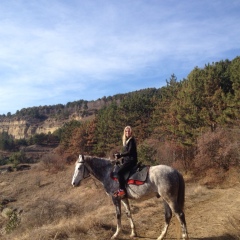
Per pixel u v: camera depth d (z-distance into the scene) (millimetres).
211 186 26406
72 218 13195
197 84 38312
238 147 30281
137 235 9484
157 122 46969
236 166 29938
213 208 14031
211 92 36688
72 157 66938
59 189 41719
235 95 32000
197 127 36500
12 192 46719
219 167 31062
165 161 35562
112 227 10156
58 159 64750
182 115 37906
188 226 10641
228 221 10547
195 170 33531
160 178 8086
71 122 81125
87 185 37406
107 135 58000
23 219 15773
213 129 35719
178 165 35250
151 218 11836
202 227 10359
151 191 8320
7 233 14617
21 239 9789
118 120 55000
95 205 19453
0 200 36750
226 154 30312
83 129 67000
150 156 33500
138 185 8422
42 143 124812
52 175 56688
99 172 9336
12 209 25453
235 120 32094
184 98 38969
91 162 9422
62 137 79375
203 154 32281
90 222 10070
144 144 35125
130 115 53344
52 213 15680
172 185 7996
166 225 8516
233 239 8703
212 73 37219
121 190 8594
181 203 8125
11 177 60719
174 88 48406
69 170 56844
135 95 58688
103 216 12219
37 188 47406
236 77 34438
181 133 36969
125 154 8742
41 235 9266
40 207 16703
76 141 65438
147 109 55500
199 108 36781
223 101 34719
